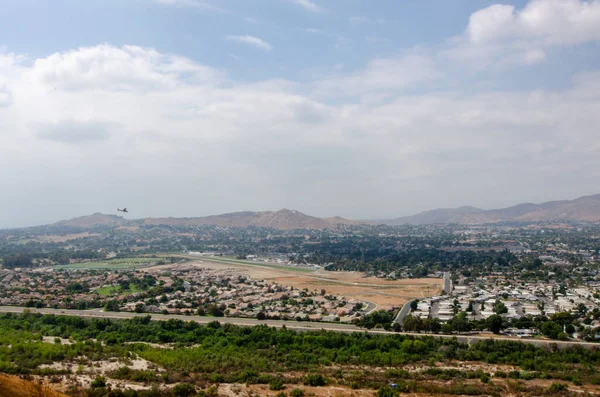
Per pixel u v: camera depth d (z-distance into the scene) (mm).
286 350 175750
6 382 98250
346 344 182875
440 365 158750
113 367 142000
